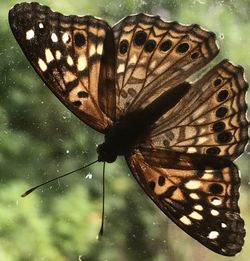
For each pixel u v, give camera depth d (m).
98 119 0.30
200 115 0.29
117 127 0.30
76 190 0.38
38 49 0.29
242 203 0.38
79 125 0.38
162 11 0.38
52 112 0.38
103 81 0.29
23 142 0.38
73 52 0.29
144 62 0.29
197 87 0.29
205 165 0.29
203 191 0.29
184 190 0.29
